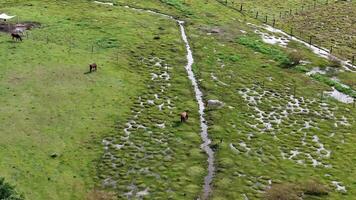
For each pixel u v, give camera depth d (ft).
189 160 222.48
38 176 203.31
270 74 309.42
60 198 193.16
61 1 402.72
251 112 266.36
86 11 383.45
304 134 249.75
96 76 285.23
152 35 349.41
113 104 260.83
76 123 241.35
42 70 285.64
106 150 225.56
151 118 252.62
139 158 222.07
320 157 231.09
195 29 367.25
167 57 320.09
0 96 255.91
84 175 208.44
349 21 406.21
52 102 255.70
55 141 226.79
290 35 374.63
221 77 301.02
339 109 275.39
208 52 331.57
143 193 200.54
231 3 432.66
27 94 260.42
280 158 228.63
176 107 264.93
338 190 207.41
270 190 204.85
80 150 223.51
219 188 204.85
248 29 376.27
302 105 277.23
